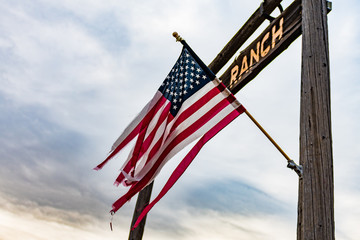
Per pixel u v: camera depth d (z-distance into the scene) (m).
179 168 3.30
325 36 3.45
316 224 2.56
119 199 3.69
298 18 3.96
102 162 4.14
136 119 4.27
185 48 4.38
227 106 3.50
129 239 5.20
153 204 3.20
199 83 3.92
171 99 4.04
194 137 3.50
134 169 3.78
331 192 2.70
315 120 2.99
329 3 3.73
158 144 3.75
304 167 2.87
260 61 4.40
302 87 3.26
